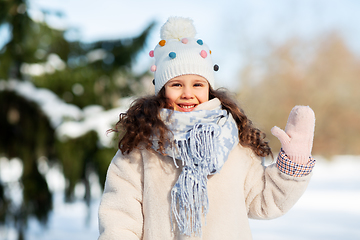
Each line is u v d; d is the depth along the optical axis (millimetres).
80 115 4422
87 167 4230
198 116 1719
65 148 4145
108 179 1836
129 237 1677
